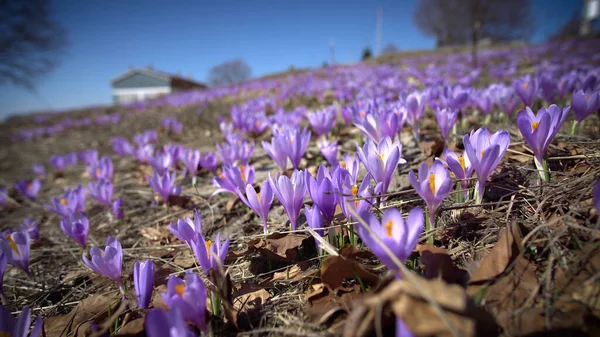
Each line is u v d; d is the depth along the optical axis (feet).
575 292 0.53
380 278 0.64
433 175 0.67
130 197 1.81
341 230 0.77
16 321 0.62
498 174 0.98
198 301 0.59
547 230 0.67
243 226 1.12
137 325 0.64
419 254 0.72
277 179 0.80
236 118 2.26
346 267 0.65
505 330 0.51
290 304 0.72
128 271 1.05
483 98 1.59
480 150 0.75
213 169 1.54
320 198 0.74
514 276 0.59
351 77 5.90
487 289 0.58
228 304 0.65
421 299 0.44
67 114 11.27
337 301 0.65
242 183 1.01
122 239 1.35
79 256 1.30
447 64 8.16
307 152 1.74
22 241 0.99
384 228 0.55
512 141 1.25
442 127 1.23
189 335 0.50
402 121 1.29
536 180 0.92
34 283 1.14
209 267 0.71
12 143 6.90
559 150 1.05
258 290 0.77
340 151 1.66
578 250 0.61
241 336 0.65
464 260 0.70
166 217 1.39
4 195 2.16
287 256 0.81
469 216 0.82
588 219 0.65
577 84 1.53
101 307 0.83
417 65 9.04
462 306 0.42
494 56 9.14
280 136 1.16
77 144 5.13
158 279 0.92
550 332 0.49
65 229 1.11
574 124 1.16
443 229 0.80
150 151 2.04
